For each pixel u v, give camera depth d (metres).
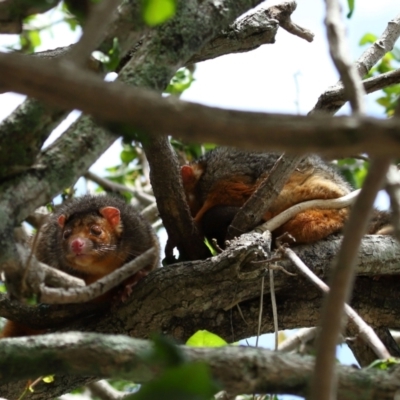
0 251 7.86
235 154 14.39
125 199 17.38
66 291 8.45
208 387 5.91
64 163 8.30
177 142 16.86
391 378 7.65
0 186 8.11
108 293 11.70
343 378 7.61
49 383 11.18
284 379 7.58
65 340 7.83
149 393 5.80
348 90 6.84
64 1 8.52
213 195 14.11
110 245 13.38
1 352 7.80
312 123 4.58
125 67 8.94
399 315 12.18
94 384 15.05
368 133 4.52
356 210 5.82
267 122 4.59
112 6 6.12
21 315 11.59
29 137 8.14
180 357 6.59
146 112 4.62
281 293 11.88
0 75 4.58
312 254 12.05
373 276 12.27
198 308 11.36
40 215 14.18
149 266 12.44
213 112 4.62
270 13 13.14
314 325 12.14
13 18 8.76
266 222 12.27
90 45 6.09
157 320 11.41
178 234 12.81
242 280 11.03
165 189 12.15
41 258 13.73
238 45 12.80
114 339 7.84
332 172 14.27
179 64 9.15
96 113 4.73
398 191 6.82
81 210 13.96
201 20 9.37
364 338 8.36
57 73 4.58
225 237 13.16
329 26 7.22
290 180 13.45
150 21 6.82
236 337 11.95
